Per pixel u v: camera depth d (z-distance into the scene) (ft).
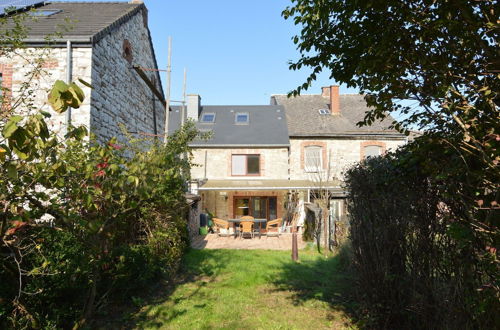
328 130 70.74
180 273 29.48
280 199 68.80
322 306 20.75
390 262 16.17
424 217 13.53
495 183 8.16
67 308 16.02
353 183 18.92
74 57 26.66
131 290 22.71
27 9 30.71
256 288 24.94
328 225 40.98
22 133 7.04
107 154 13.89
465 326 10.95
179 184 28.32
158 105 49.03
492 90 8.45
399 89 10.64
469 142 8.79
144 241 26.05
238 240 52.70
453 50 9.57
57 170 11.30
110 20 32.50
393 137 69.05
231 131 71.31
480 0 8.37
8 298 12.87
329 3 12.85
